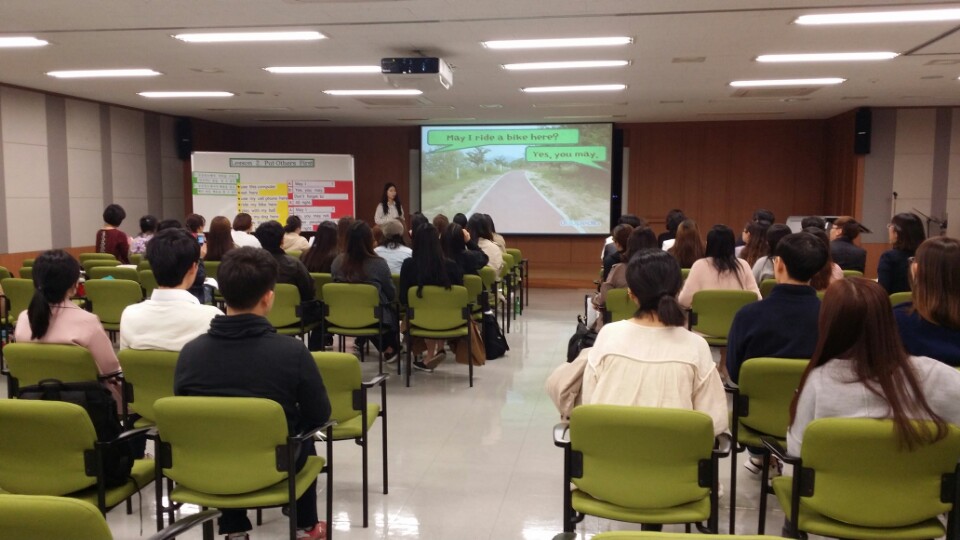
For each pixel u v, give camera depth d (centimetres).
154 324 278
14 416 214
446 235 568
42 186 923
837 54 675
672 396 226
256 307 233
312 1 493
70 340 280
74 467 221
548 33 587
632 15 529
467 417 460
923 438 188
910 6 501
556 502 332
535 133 1289
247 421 215
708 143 1276
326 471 266
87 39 613
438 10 516
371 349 665
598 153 1274
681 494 211
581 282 1197
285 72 782
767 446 224
